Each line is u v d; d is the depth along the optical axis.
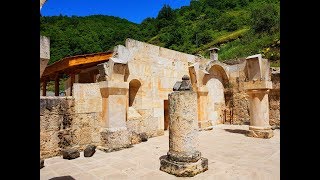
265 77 11.98
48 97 8.66
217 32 51.66
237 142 10.59
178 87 7.17
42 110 8.44
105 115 9.72
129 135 10.02
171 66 13.92
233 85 17.08
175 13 76.31
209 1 71.50
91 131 9.77
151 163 7.48
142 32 66.31
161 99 13.16
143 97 12.12
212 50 16.95
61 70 15.19
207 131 14.04
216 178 6.02
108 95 9.64
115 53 11.04
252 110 12.09
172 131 6.75
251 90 12.03
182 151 6.50
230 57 29.66
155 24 70.50
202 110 14.53
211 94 16.38
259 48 27.62
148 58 12.54
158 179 6.06
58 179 6.20
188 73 15.06
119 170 6.86
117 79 9.89
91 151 8.59
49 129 8.59
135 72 11.77
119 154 8.77
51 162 7.88
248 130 13.29
